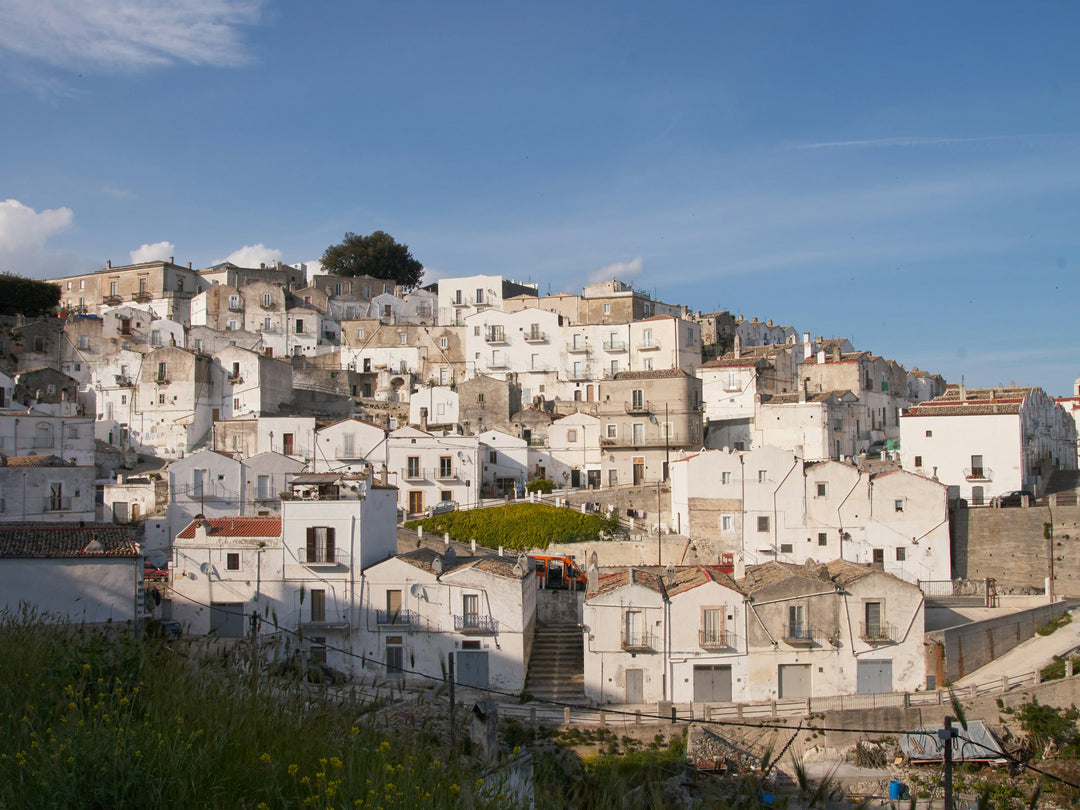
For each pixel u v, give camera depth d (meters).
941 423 82.50
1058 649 56.97
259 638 37.31
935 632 55.44
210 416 105.44
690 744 44.12
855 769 46.72
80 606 48.44
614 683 54.62
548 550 76.44
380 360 125.62
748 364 104.12
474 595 57.06
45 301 139.50
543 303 131.50
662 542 75.50
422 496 87.50
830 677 54.78
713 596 55.09
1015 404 81.50
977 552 72.38
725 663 54.72
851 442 98.50
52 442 87.56
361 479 59.72
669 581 60.00
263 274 150.00
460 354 123.12
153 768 15.00
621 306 128.88
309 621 57.81
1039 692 50.47
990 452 80.69
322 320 134.00
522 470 95.44
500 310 128.12
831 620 55.19
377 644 57.25
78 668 19.98
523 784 17.53
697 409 95.56
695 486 76.00
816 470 74.69
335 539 58.47
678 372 93.50
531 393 119.94
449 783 15.88
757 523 74.88
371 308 139.38
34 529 52.53
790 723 50.06
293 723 17.77
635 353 116.94
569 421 98.56
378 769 15.84
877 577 55.47
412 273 170.75
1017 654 58.16
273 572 58.44
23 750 15.48
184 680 19.59
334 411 111.88
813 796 20.58
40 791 14.09
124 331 124.31
